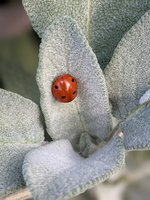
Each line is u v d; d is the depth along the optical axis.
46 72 0.14
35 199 0.12
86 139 0.15
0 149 0.14
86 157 0.14
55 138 0.15
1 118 0.14
